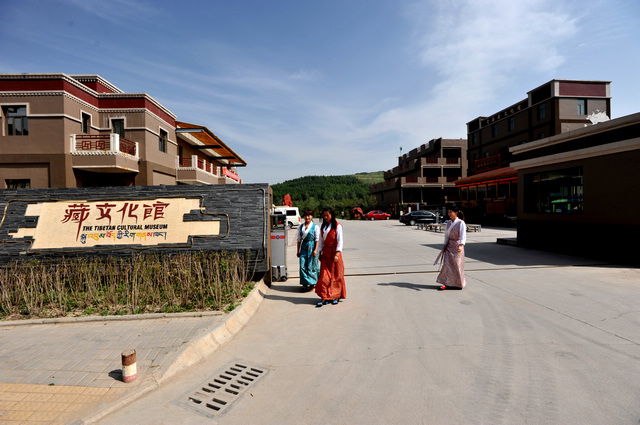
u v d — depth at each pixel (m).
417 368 3.32
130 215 6.62
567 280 6.77
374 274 7.87
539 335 4.04
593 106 26.77
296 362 3.55
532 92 28.59
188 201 6.75
